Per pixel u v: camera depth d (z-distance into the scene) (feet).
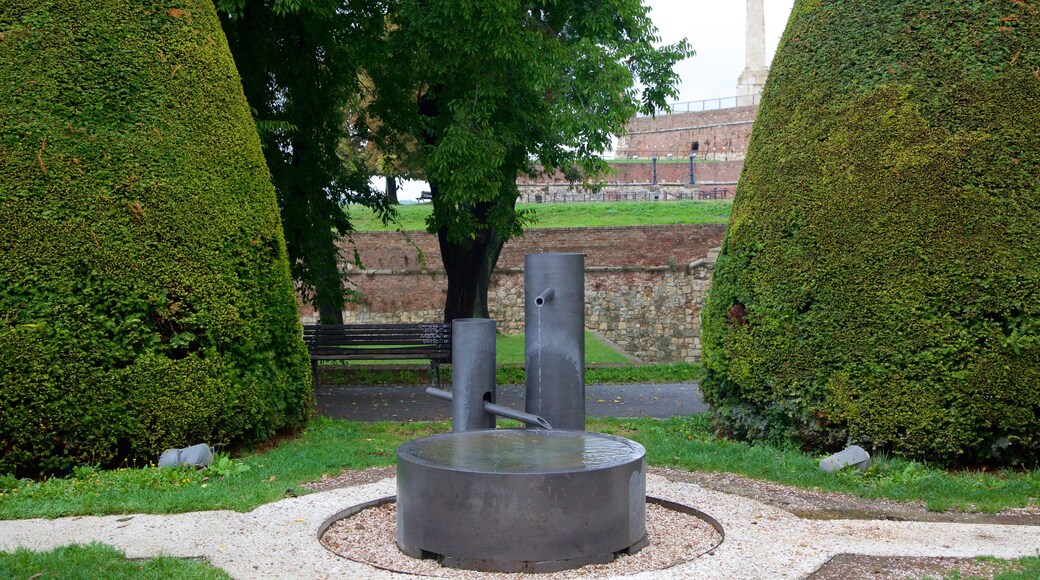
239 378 25.84
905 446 23.95
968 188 23.49
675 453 25.64
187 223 24.86
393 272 83.82
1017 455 23.72
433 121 44.24
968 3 24.41
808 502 20.53
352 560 16.06
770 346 26.50
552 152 48.24
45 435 23.21
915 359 23.62
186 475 22.50
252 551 16.46
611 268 81.35
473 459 16.83
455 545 15.88
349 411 37.24
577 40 45.37
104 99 24.44
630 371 52.42
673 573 15.08
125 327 23.81
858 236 24.61
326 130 45.09
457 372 20.48
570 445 18.28
